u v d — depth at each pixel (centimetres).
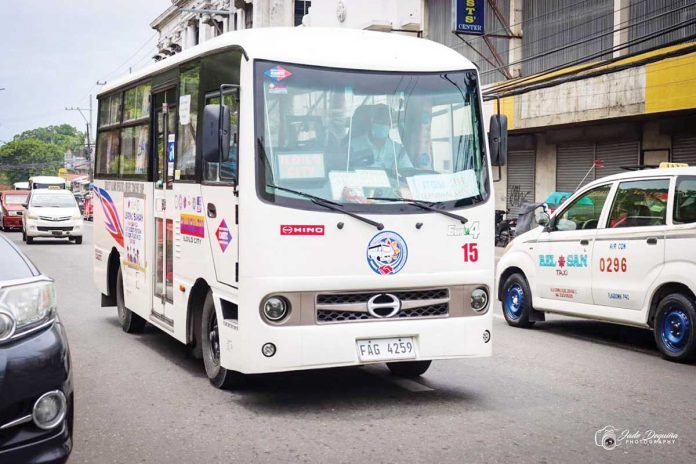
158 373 811
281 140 644
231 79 685
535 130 2456
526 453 555
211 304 743
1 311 438
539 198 2547
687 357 866
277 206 632
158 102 910
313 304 638
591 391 740
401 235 659
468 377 794
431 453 554
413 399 707
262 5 4341
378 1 3080
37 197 3136
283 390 739
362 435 597
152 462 538
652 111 1916
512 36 2477
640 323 929
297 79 657
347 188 651
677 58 1841
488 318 694
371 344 654
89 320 1162
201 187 741
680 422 638
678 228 883
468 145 701
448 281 675
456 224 680
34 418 436
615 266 960
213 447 570
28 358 437
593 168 2306
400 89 683
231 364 671
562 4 2300
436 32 3020
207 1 5131
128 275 1009
